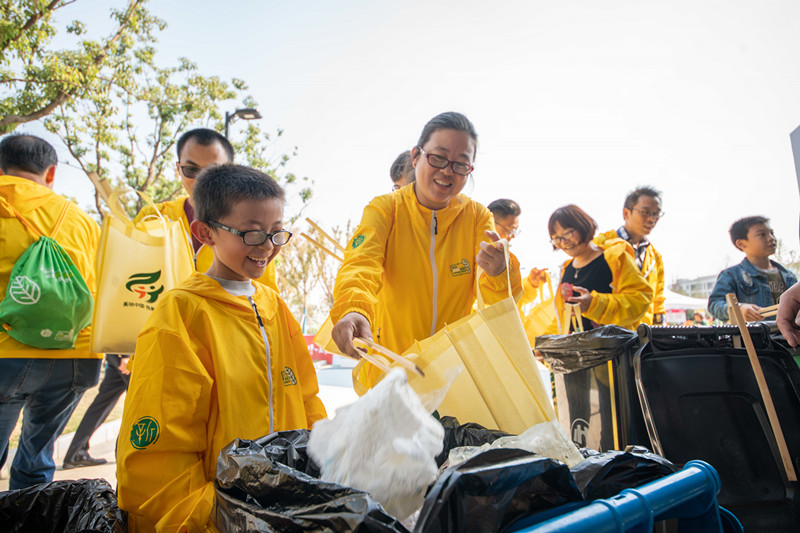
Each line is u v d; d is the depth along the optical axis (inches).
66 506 57.4
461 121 95.0
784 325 83.3
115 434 252.1
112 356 169.3
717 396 87.9
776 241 180.9
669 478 44.7
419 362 60.1
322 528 34.4
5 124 494.0
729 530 50.4
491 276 81.9
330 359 808.9
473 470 35.8
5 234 105.7
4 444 107.0
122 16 636.1
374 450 41.9
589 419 96.9
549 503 39.5
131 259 90.6
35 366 106.2
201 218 70.7
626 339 90.3
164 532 50.9
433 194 96.4
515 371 56.6
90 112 635.5
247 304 68.8
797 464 83.9
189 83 777.6
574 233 153.9
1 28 467.8
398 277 100.8
